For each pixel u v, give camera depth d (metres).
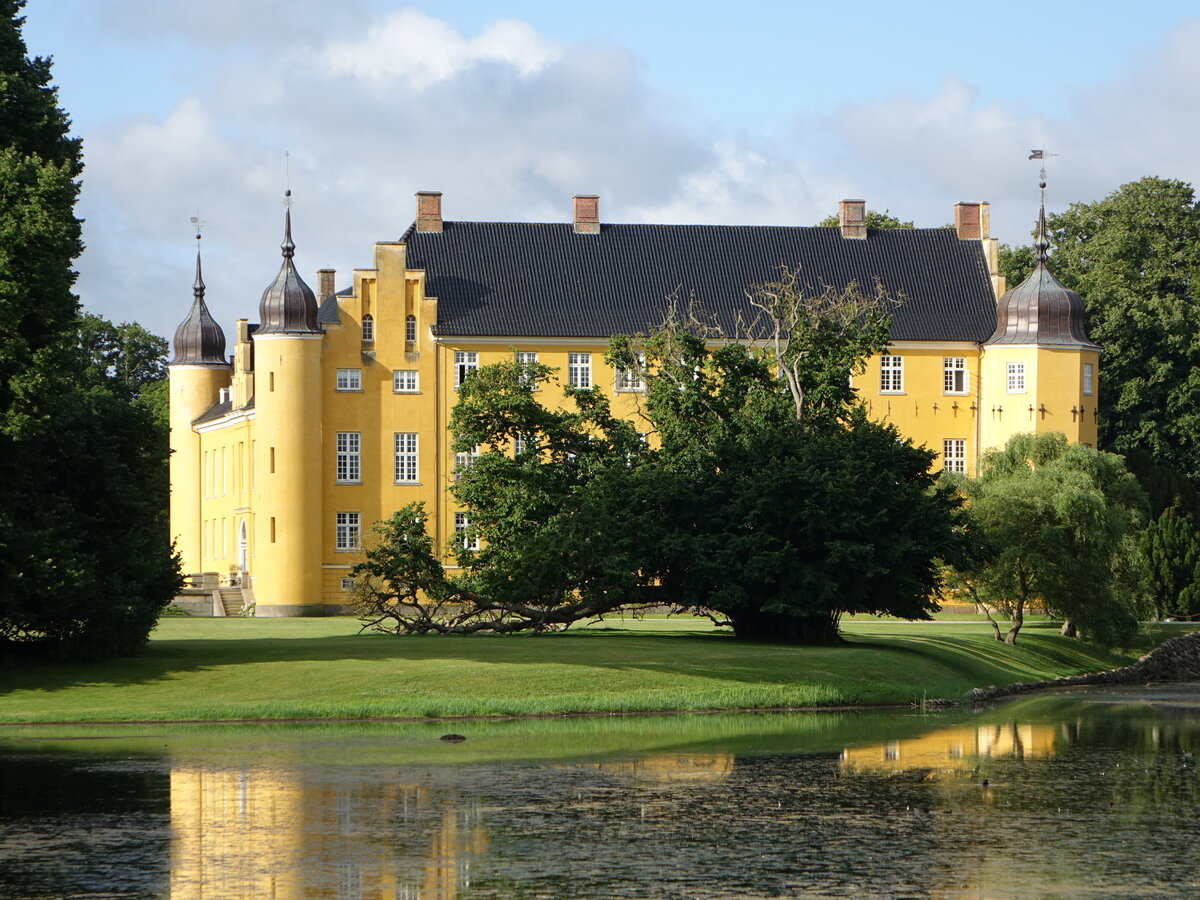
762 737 49.66
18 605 53.84
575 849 33.41
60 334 56.34
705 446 77.06
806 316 82.88
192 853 33.09
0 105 56.94
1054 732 52.25
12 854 33.09
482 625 73.56
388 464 111.81
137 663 57.78
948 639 77.75
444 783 40.62
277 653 60.75
